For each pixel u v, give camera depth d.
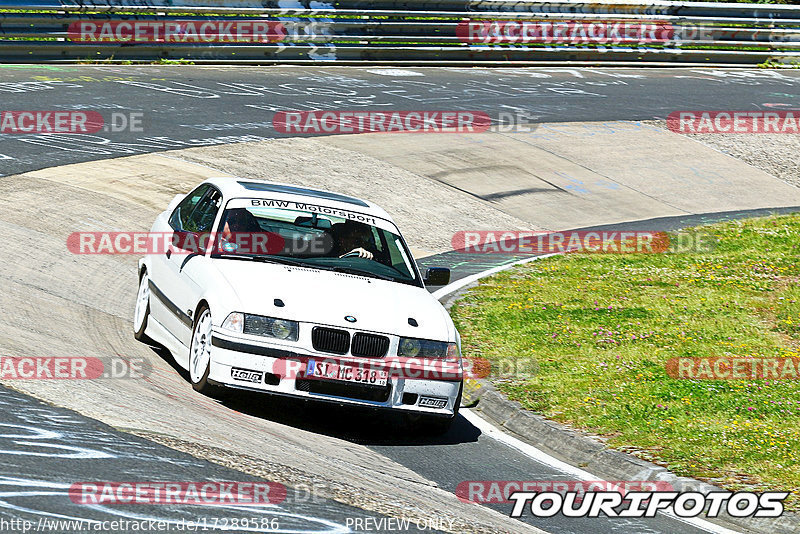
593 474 23.17
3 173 43.66
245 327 21.92
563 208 54.62
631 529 19.33
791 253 45.81
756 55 102.19
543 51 92.25
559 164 61.59
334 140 59.44
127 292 32.41
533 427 25.81
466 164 58.84
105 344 25.62
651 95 82.75
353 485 17.98
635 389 28.38
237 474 16.89
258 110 64.06
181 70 73.62
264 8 78.56
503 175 58.12
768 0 110.19
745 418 26.47
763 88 90.38
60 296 29.58
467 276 41.56
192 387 23.22
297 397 21.88
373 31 84.06
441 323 23.70
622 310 36.62
